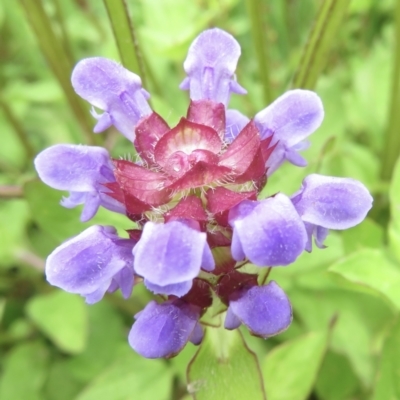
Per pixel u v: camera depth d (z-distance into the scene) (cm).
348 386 11
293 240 6
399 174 9
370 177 13
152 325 7
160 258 6
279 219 6
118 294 12
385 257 9
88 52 17
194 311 7
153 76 12
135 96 7
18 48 17
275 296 7
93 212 7
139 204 7
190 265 6
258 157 7
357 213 6
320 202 6
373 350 10
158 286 6
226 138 7
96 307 13
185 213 6
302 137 7
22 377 12
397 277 8
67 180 7
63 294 12
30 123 16
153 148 7
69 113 16
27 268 13
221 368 8
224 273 7
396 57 11
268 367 9
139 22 16
